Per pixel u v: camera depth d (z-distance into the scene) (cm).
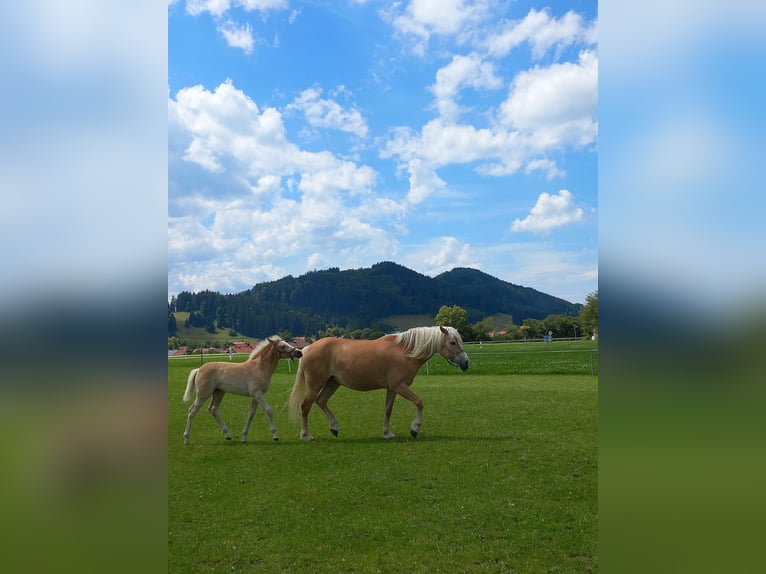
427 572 446
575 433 1023
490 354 3553
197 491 687
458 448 901
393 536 525
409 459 833
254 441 1030
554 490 654
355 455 872
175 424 1267
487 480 706
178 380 2364
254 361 1035
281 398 1748
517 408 1377
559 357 3534
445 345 1009
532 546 491
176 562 473
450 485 688
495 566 453
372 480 721
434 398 1638
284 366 3284
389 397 1030
